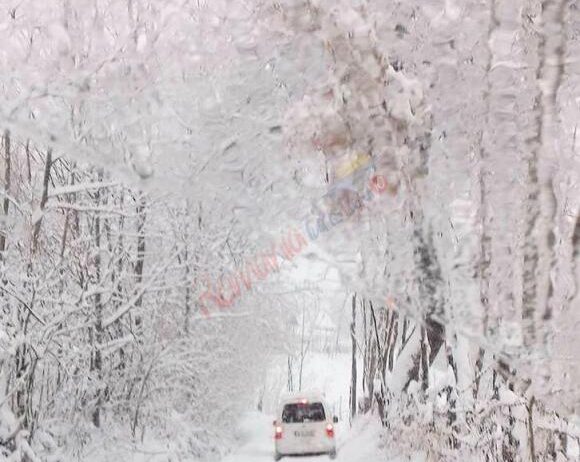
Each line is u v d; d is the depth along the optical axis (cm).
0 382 918
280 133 418
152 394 1524
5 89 471
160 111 452
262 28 438
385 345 1880
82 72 448
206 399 1883
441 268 346
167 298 1459
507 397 721
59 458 1027
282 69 431
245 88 450
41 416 1066
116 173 449
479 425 893
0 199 1074
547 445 690
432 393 1169
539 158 329
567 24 354
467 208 369
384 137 351
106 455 1205
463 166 386
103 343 1244
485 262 351
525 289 332
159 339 1464
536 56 342
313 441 1634
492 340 339
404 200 351
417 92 354
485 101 385
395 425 1422
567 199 428
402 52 422
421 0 418
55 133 444
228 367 2025
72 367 1164
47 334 999
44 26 473
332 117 359
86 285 1200
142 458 1351
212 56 460
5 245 1042
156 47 461
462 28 413
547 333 330
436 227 350
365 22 352
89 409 1245
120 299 1277
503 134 371
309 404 1667
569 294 335
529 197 331
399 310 357
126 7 469
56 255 1181
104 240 1273
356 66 350
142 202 1284
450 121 402
